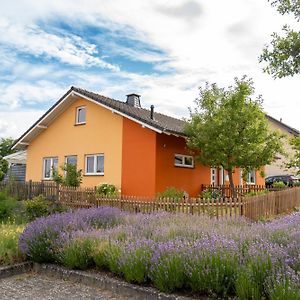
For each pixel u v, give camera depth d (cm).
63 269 659
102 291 578
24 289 592
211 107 1652
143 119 1642
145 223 811
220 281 490
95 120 1956
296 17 1208
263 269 468
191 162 1919
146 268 557
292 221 779
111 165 1847
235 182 2342
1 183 1856
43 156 2231
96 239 683
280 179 3111
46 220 796
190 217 891
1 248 732
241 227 733
